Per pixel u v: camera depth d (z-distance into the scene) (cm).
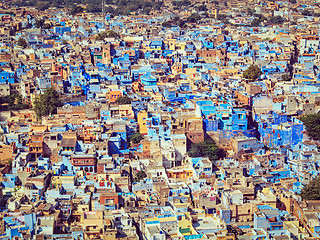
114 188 18325
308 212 16912
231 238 15575
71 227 16188
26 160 19788
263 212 16738
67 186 18375
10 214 16475
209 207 17350
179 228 15950
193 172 19812
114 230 15675
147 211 16900
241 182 18625
